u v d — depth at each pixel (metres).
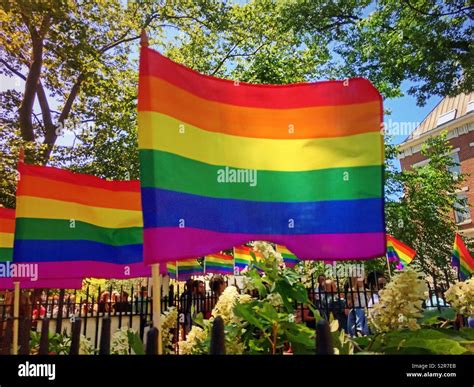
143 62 2.34
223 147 2.50
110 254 4.22
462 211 18.89
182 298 7.64
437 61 11.21
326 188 2.53
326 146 2.58
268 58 17.17
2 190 12.35
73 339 2.18
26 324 2.81
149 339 1.91
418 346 2.00
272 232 2.46
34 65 14.79
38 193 4.11
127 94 16.88
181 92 2.43
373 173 2.50
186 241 2.26
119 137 16.14
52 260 4.03
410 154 27.30
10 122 15.83
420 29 11.49
